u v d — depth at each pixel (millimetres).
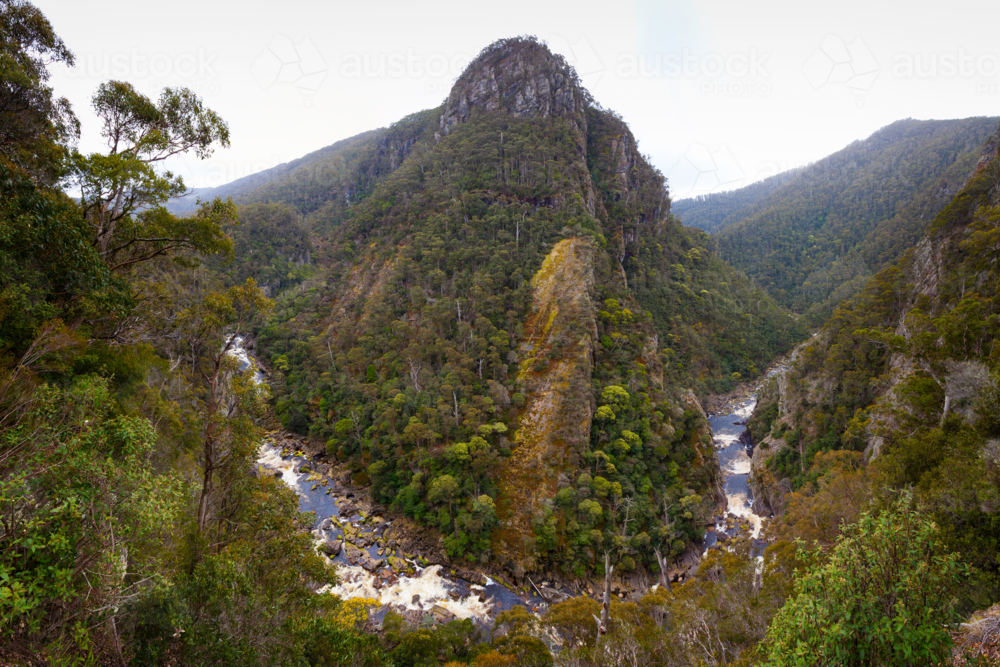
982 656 7371
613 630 21984
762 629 16234
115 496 7988
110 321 18578
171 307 22969
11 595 6066
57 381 13008
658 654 18828
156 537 10086
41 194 13984
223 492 16578
